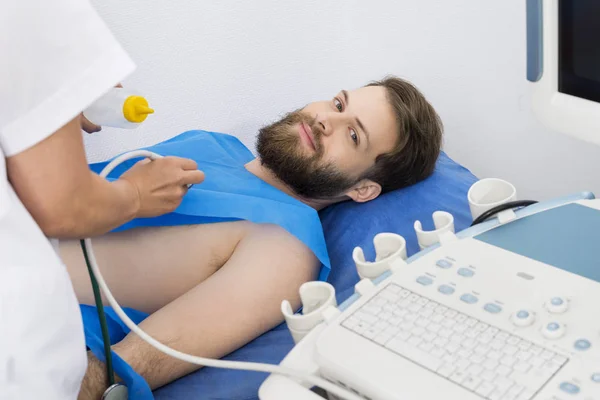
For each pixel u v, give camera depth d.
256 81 1.81
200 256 1.31
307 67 1.84
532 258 0.83
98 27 0.74
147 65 1.70
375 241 0.95
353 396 0.71
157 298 1.30
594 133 0.82
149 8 1.66
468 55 1.92
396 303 0.79
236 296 1.18
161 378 1.11
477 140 2.00
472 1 1.87
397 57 1.90
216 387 1.12
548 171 2.01
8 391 0.79
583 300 0.75
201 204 1.27
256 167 1.51
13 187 0.77
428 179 1.56
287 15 1.78
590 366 0.67
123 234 1.29
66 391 0.86
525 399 0.65
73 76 0.73
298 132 1.45
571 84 0.85
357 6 1.82
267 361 1.15
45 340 0.79
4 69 0.71
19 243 0.76
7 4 0.70
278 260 1.24
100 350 1.04
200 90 1.77
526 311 0.74
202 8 1.71
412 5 1.85
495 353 0.70
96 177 0.85
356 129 1.46
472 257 0.85
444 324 0.75
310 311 0.88
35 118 0.73
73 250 1.24
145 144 1.76
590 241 0.85
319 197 1.49
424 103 1.56
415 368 0.70
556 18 0.84
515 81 1.93
